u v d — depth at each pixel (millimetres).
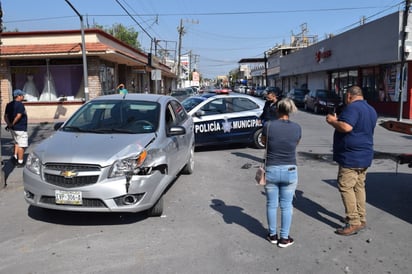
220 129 10836
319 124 18672
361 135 4828
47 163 4984
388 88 23500
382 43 21969
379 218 5570
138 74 35062
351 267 4082
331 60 30688
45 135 14734
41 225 5277
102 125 6051
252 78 95625
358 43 25328
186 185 7273
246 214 5695
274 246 4598
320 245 4633
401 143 12602
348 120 4762
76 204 4867
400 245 4641
